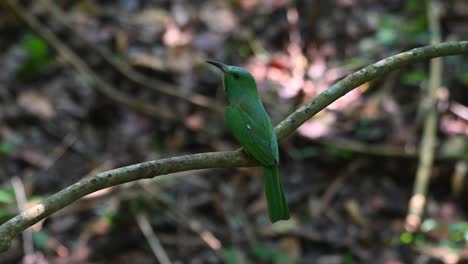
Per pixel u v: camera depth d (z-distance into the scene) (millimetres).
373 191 9578
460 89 10453
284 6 11680
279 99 10523
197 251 8805
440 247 8789
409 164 9703
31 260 8477
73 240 8859
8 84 10578
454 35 11258
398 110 10312
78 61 10391
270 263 8742
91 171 9680
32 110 10266
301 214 9367
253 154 5156
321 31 11312
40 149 9898
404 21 11484
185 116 10375
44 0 11258
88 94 10594
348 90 5121
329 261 8781
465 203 9398
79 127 10297
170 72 10883
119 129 10336
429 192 9547
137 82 10602
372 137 10016
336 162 9875
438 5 11594
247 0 11867
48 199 4395
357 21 11516
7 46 11125
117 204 9086
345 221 9273
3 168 9531
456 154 9609
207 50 11219
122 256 8742
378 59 10898
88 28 11414
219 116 10375
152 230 8977
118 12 11758
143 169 4523
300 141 9969
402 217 9328
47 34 10344
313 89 10586
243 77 5531
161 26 11508
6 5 10031
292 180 9758
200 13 11727
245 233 9023
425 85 10562
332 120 10242
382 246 8961
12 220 4340
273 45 11352
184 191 9477
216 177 9703
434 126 9633
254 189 9609
